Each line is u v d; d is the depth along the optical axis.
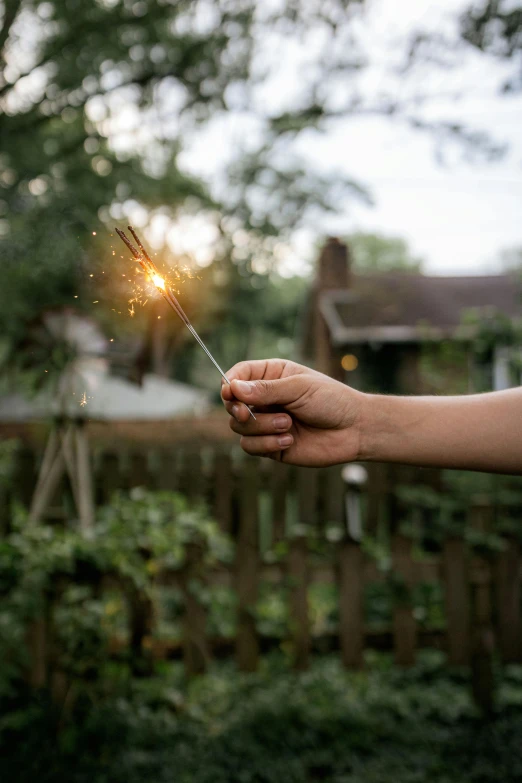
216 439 7.34
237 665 3.56
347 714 3.30
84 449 4.01
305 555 3.61
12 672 2.95
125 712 3.20
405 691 3.68
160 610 3.91
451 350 6.23
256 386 1.28
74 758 2.88
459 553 3.61
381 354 14.05
